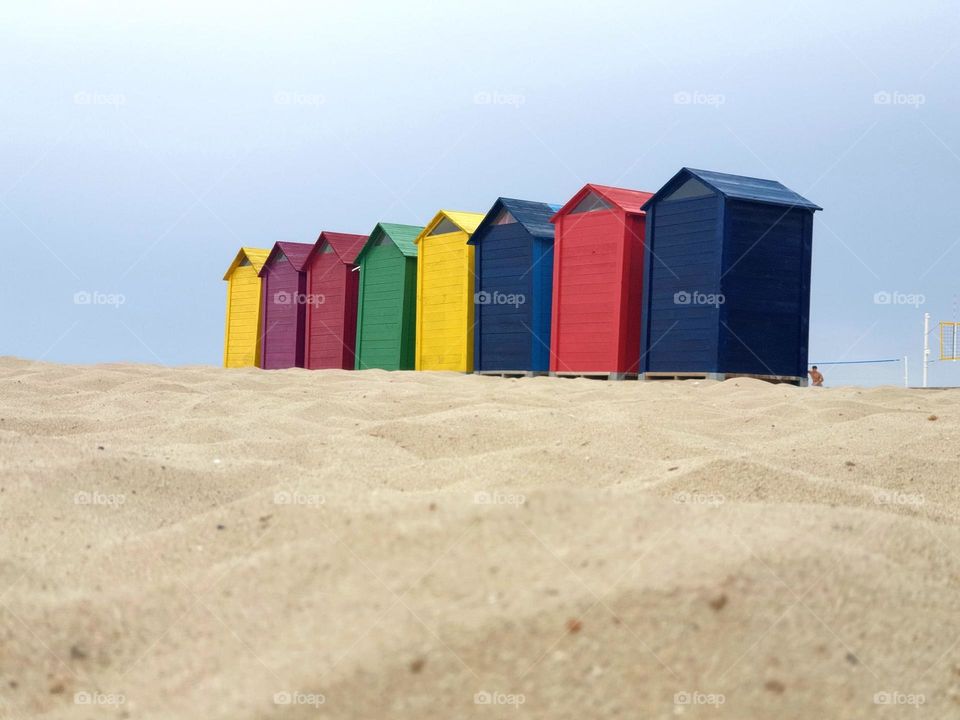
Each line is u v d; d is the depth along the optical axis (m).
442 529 2.88
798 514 3.20
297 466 4.92
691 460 5.09
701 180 13.48
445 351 17.31
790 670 2.21
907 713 2.17
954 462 5.30
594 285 14.88
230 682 2.26
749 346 13.48
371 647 2.24
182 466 4.75
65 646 2.58
